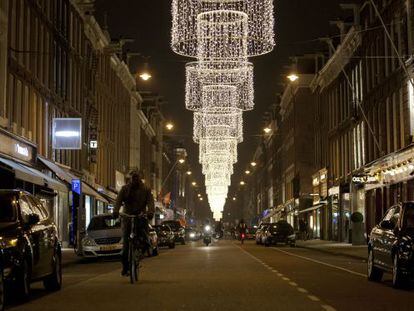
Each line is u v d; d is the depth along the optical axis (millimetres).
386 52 45188
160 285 17422
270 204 129875
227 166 74125
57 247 16734
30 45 37875
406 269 16219
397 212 18125
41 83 40094
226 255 36188
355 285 17719
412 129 40125
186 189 175125
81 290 16516
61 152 45281
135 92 80688
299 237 70812
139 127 88250
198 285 17391
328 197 67062
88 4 52094
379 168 46781
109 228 32094
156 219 90062
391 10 43469
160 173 114875
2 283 12328
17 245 13562
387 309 12781
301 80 84188
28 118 37500
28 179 31047
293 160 88000
